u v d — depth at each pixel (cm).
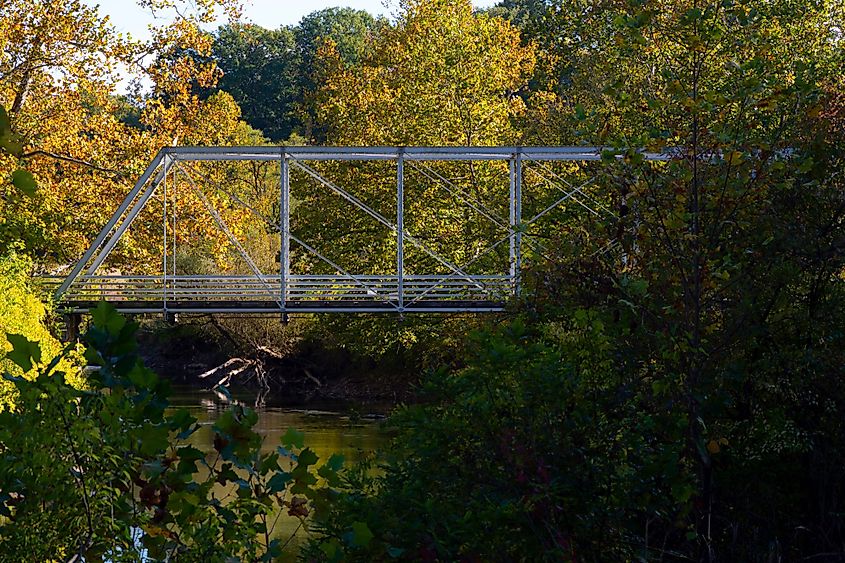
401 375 3347
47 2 2622
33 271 2692
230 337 3644
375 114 3416
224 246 2850
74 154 2708
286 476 370
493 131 3133
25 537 353
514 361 606
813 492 827
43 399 353
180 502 360
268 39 7625
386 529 582
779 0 2416
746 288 715
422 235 2986
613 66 2748
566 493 594
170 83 2761
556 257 804
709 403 673
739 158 674
